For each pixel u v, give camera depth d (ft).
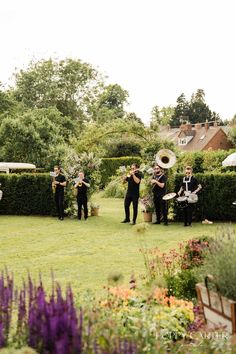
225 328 12.65
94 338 10.52
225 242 14.66
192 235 39.04
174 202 48.70
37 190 57.52
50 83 163.22
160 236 39.04
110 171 108.99
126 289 17.60
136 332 13.28
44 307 10.91
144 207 49.26
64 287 23.08
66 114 162.61
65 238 39.24
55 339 10.14
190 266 21.12
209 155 99.30
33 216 56.59
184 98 342.23
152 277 20.42
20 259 30.66
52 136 117.19
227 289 12.89
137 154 113.39
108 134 59.57
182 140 209.46
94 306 14.37
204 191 48.42
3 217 56.08
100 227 45.57
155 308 16.01
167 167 47.39
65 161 56.54
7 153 114.01
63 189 51.80
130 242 36.55
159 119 252.21
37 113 140.05
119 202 76.43
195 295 18.89
